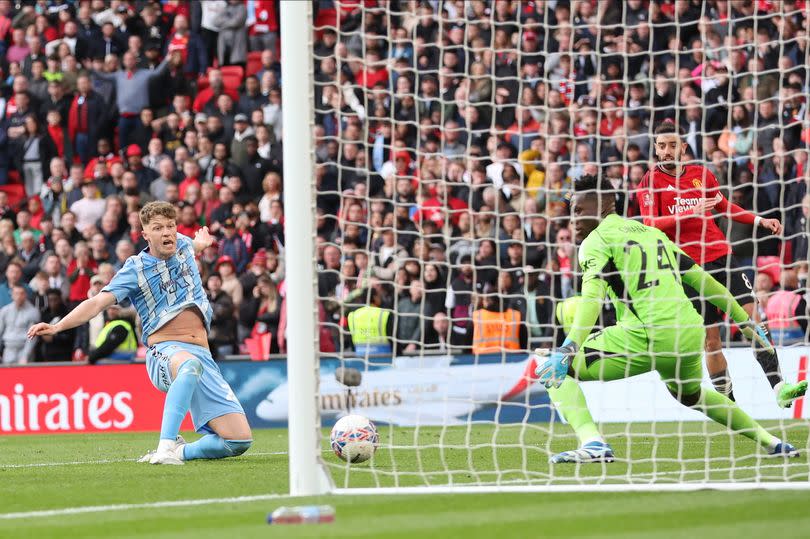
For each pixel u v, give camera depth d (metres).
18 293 41.91
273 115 46.34
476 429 33.97
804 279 37.72
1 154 47.72
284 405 38.38
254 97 46.88
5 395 38.34
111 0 50.22
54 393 38.28
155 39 49.56
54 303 41.59
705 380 25.50
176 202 44.25
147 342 23.33
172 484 18.73
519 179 42.22
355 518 13.98
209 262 42.22
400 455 24.05
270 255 41.19
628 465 19.83
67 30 49.31
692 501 15.37
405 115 44.06
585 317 19.66
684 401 21.34
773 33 44.06
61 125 47.66
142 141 47.47
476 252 39.94
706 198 25.75
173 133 47.25
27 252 44.06
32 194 47.62
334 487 17.22
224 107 46.59
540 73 44.94
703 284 21.64
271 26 49.69
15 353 41.62
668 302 20.41
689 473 19.55
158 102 48.31
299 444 16.89
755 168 28.41
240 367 38.41
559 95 43.81
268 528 13.17
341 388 36.91
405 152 43.28
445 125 43.72
